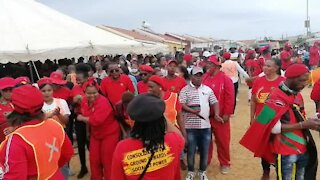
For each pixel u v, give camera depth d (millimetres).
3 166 2934
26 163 2953
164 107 2824
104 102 5539
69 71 8977
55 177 3199
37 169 3012
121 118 5570
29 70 11562
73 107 6914
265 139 4375
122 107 5539
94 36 11930
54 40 10344
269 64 6000
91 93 5523
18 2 11781
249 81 7695
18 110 3090
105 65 10094
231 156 8141
